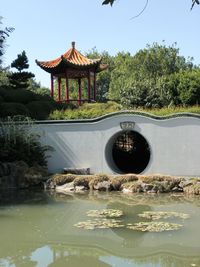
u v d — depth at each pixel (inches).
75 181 712.4
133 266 354.3
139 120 780.0
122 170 909.2
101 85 2819.9
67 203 600.4
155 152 772.0
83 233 444.8
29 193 685.9
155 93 1173.7
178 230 446.6
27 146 797.2
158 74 2154.3
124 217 508.4
